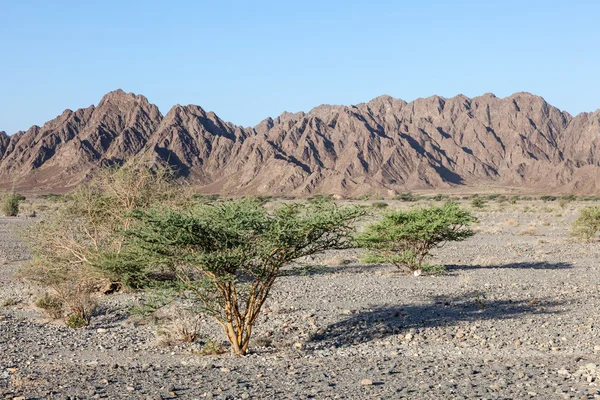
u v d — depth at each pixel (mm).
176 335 13508
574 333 12914
